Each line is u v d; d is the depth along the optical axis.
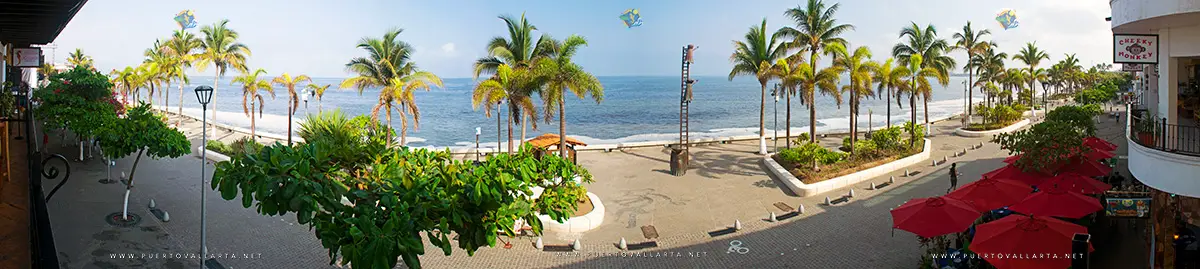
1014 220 10.54
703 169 27.78
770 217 18.22
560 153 24.69
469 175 8.70
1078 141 16.14
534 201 10.33
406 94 29.34
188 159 28.78
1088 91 65.06
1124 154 25.88
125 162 26.86
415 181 8.16
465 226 8.34
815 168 24.44
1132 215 12.76
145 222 17.27
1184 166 11.03
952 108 93.25
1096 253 13.84
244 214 18.25
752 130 58.84
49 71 60.66
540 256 14.99
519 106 26.03
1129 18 12.76
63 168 24.62
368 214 7.55
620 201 21.25
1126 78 78.00
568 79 23.67
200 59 40.00
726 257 14.96
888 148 29.03
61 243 15.11
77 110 21.38
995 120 42.44
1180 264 12.08
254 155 7.70
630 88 183.12
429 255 14.80
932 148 33.19
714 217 18.88
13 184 8.71
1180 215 12.50
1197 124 15.54
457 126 64.19
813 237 16.34
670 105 104.88
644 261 14.71
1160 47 13.84
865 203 20.02
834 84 31.48
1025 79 70.56
